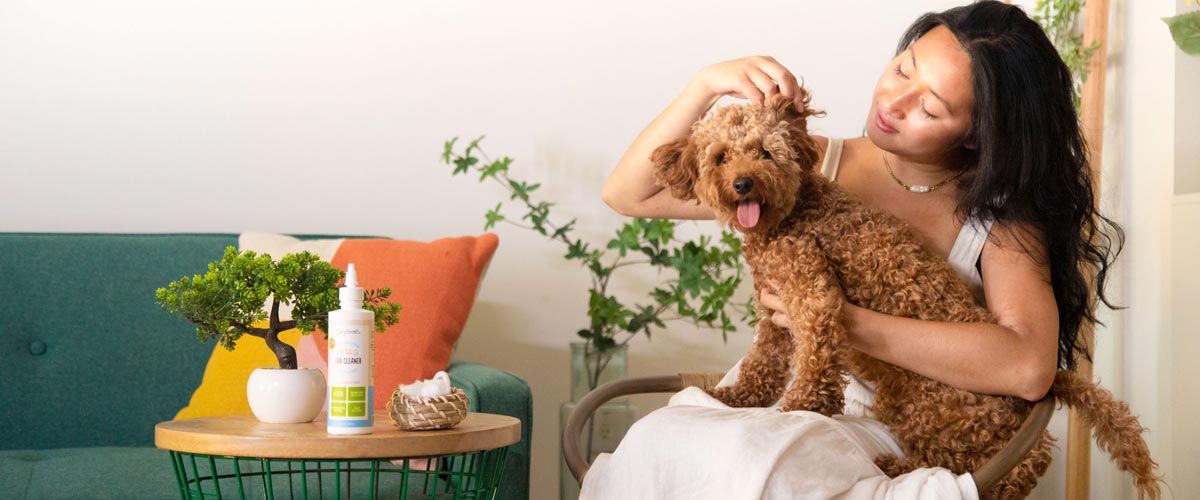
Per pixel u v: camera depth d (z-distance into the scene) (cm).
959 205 162
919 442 150
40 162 280
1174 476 222
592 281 303
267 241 251
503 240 300
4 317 243
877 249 154
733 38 311
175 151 286
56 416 241
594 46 305
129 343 247
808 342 147
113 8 284
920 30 170
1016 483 148
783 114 156
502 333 299
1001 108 154
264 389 155
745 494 131
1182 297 222
